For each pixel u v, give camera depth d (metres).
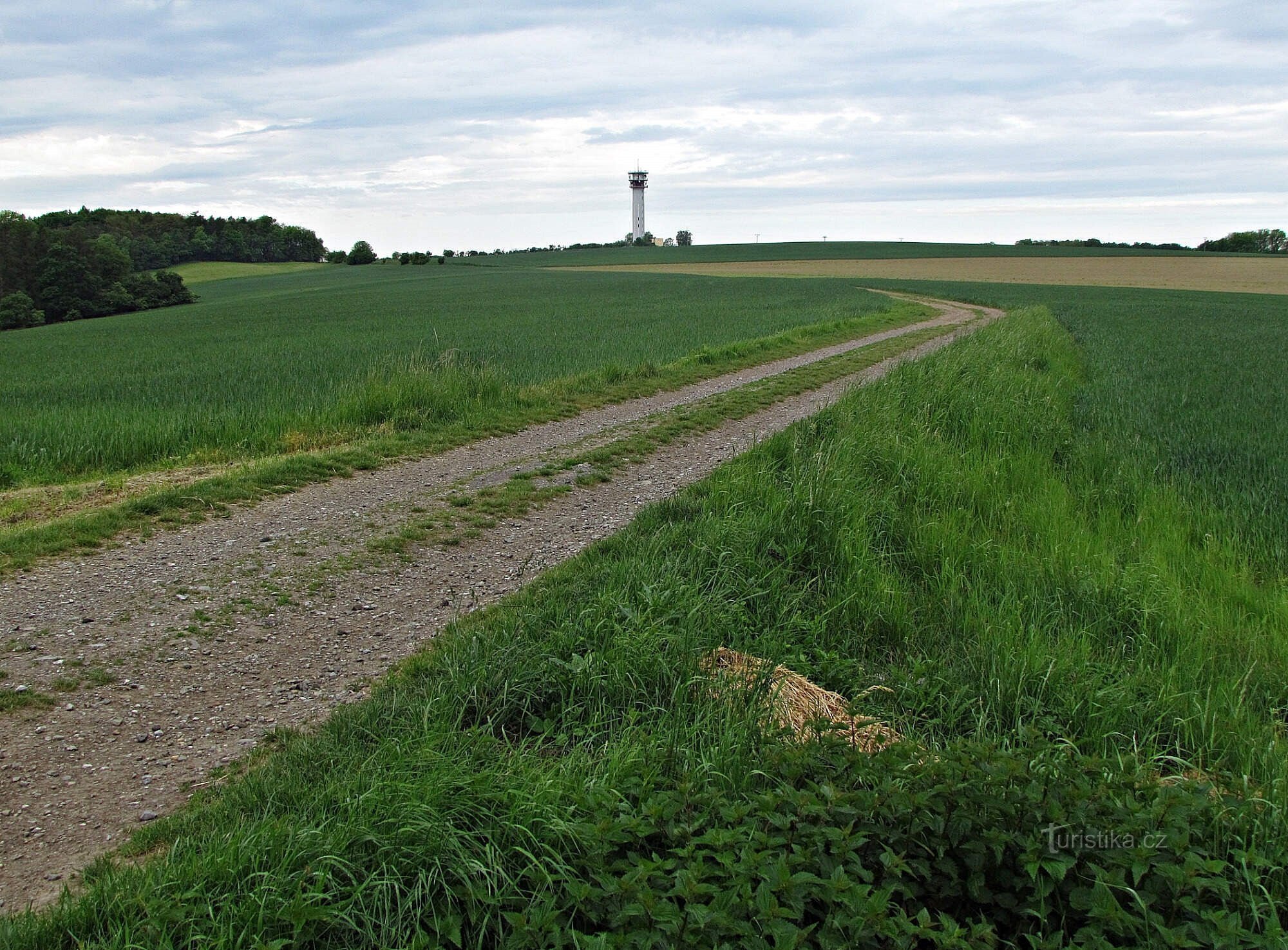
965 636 5.92
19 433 11.16
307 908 2.73
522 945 2.68
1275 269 98.75
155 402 14.34
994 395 12.91
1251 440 11.85
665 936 2.65
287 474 9.38
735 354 21.98
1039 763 3.73
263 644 5.48
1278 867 3.19
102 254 78.00
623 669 4.77
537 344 26.05
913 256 119.75
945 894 3.02
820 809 3.16
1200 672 5.41
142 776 4.03
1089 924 2.94
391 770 3.65
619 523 8.20
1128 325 37.38
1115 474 10.02
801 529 7.23
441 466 10.30
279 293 85.38
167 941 2.67
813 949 2.77
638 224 169.75
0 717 4.45
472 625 5.66
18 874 3.30
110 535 7.30
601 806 3.33
